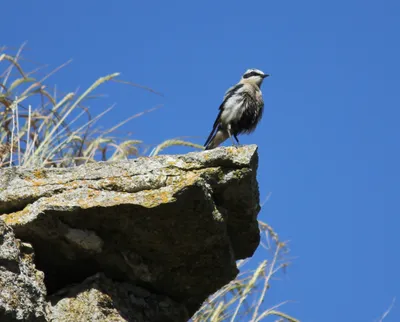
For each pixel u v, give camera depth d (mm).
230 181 10430
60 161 15023
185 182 10047
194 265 11008
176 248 10695
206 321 13000
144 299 11055
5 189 10320
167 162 10367
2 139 15195
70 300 10188
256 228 11375
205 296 11602
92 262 10695
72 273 10789
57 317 9938
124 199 10102
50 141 15070
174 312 11305
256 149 10617
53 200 10180
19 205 10312
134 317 10711
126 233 10469
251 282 13391
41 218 10109
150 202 10023
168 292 11312
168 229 10383
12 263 9383
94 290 10398
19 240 9867
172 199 10000
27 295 9344
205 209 10172
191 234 10477
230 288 13422
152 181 10195
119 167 10391
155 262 10922
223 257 10914
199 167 10383
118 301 10617
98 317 10141
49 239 10344
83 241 10398
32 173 10445
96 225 10367
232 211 10969
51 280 10742
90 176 10352
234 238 11469
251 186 10641
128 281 11000
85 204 10102
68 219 10227
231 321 12969
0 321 8977
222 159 10422
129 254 10734
